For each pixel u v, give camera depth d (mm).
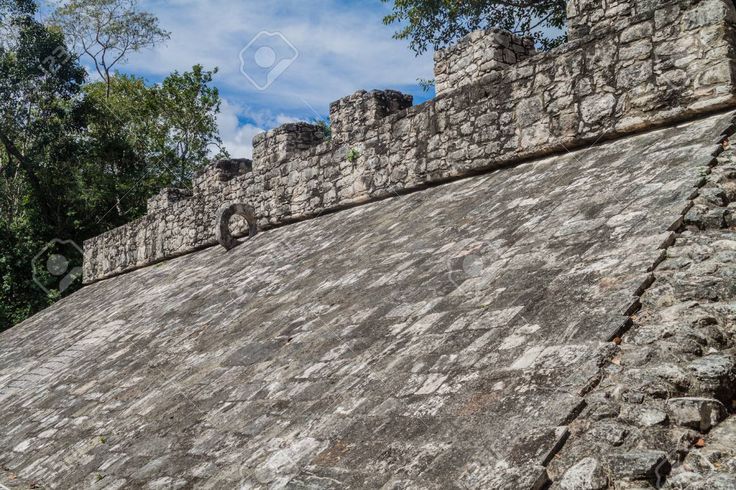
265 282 7426
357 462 2963
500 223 5188
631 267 3361
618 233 3836
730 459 2160
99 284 15000
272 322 5758
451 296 4305
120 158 23781
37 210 21875
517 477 2328
